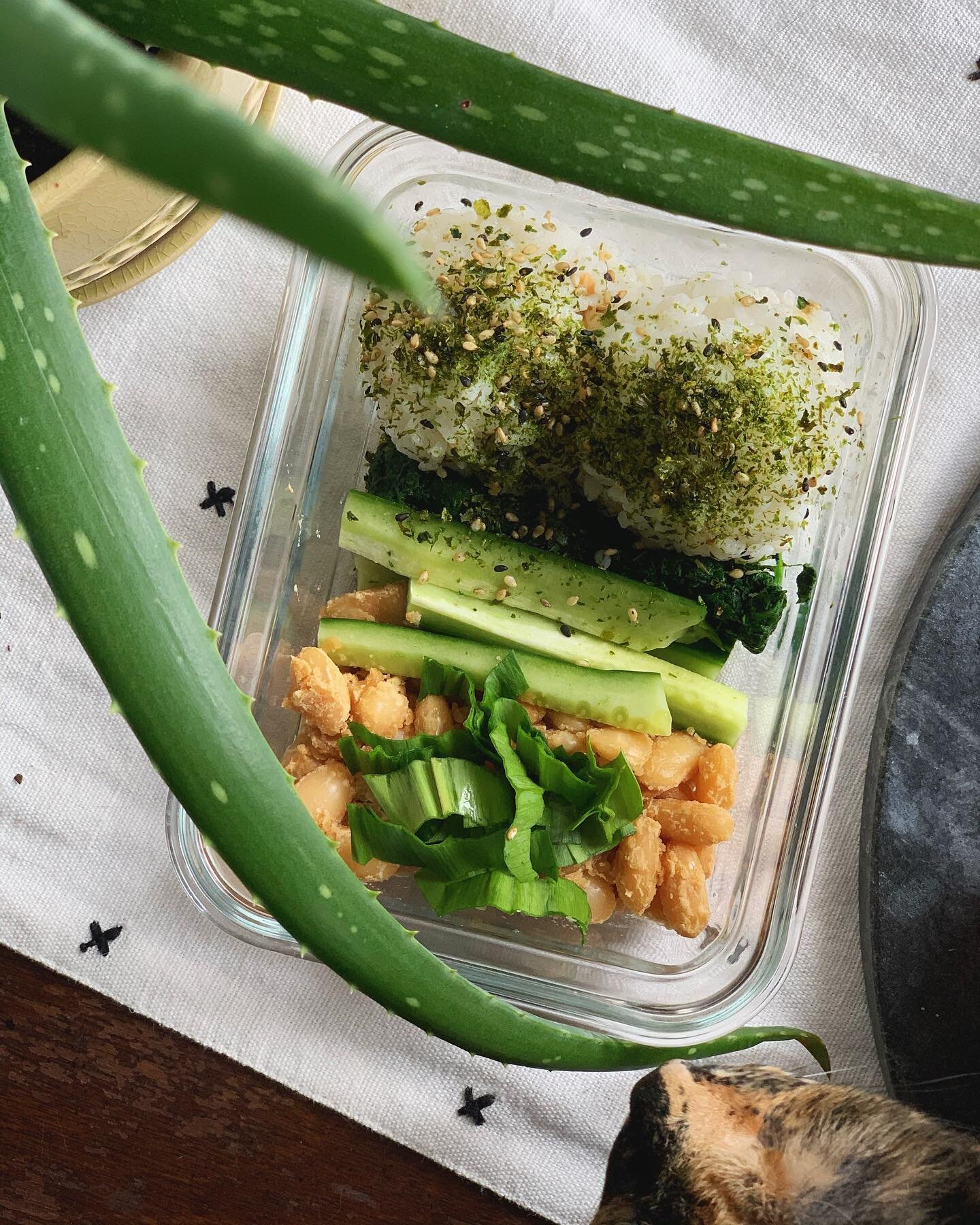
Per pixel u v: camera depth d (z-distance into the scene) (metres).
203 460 0.33
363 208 0.07
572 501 0.32
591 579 0.31
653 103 0.33
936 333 0.33
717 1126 0.22
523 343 0.29
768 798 0.33
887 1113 0.21
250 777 0.13
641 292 0.31
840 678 0.32
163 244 0.31
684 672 0.32
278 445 0.31
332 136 0.33
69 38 0.07
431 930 0.32
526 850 0.29
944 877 0.32
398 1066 0.33
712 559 0.31
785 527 0.30
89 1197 0.33
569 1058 0.17
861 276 0.32
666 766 0.30
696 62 0.33
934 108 0.33
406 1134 0.33
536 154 0.14
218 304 0.33
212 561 0.33
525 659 0.30
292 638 0.33
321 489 0.33
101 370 0.33
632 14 0.33
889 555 0.34
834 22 0.33
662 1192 0.21
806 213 0.14
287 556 0.33
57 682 0.33
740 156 0.14
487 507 0.31
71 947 0.33
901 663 0.32
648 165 0.14
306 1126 0.33
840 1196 0.20
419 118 0.14
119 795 0.33
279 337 0.31
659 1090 0.22
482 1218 0.33
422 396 0.30
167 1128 0.33
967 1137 0.20
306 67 0.14
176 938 0.33
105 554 0.13
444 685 0.30
